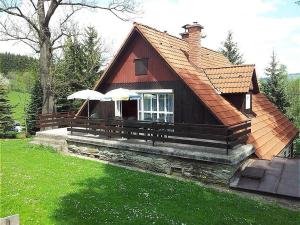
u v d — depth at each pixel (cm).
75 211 962
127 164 1609
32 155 1762
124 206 1023
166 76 1720
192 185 1301
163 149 1456
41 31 2505
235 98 1770
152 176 1414
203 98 1543
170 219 945
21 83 3872
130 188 1217
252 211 1066
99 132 1789
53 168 1480
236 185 1281
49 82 2623
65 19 2638
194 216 995
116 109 2039
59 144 1947
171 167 1452
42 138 2073
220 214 1023
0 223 634
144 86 1822
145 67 1809
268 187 1246
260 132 1823
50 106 2638
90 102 2173
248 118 1777
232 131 1366
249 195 1229
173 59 1717
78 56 3366
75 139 1844
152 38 1758
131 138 1628
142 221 914
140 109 1883
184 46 2064
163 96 1775
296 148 3167
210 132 1459
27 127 2970
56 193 1112
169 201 1109
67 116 2442
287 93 4334
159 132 1523
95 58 3297
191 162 1388
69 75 3247
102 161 1695
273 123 2248
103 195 1126
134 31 1784
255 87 2081
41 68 2583
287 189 1222
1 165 1501
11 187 1149
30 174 1350
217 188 1299
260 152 1591
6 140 2381
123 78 1920
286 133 2297
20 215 924
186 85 1576
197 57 1888
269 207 1117
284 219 1023
